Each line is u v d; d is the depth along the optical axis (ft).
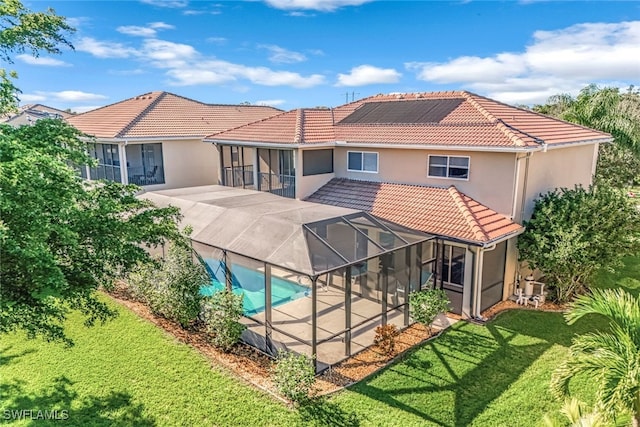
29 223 30.22
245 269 51.13
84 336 51.88
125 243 40.42
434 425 35.73
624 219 58.54
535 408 37.68
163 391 40.91
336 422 36.32
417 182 71.61
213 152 107.45
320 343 43.73
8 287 34.01
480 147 61.11
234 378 43.19
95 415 37.52
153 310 57.52
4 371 44.47
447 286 59.62
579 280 61.11
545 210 60.13
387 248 52.75
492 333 52.44
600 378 24.71
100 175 106.73
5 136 32.12
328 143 78.84
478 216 59.47
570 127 78.89
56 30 40.75
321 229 53.52
